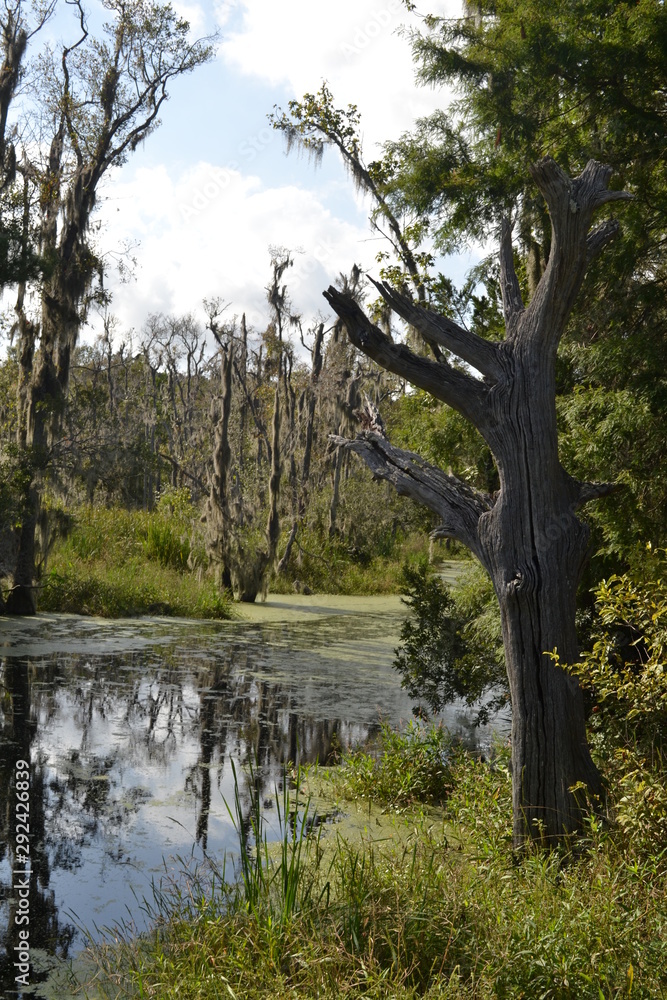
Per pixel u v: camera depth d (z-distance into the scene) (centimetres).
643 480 746
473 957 385
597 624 744
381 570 2853
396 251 1268
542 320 556
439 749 791
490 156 907
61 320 1731
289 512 2862
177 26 1847
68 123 1794
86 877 559
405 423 1065
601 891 434
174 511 2661
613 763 581
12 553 1683
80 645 1403
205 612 1878
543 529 543
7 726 900
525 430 550
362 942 405
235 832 641
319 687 1191
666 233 842
